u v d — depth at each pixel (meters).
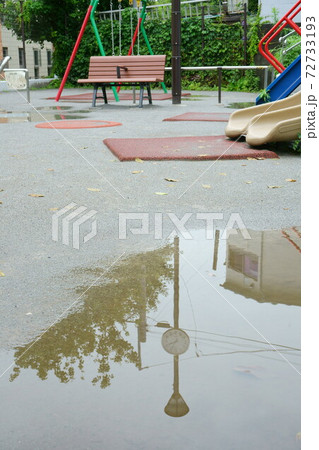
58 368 1.53
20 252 2.68
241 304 2.00
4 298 2.10
